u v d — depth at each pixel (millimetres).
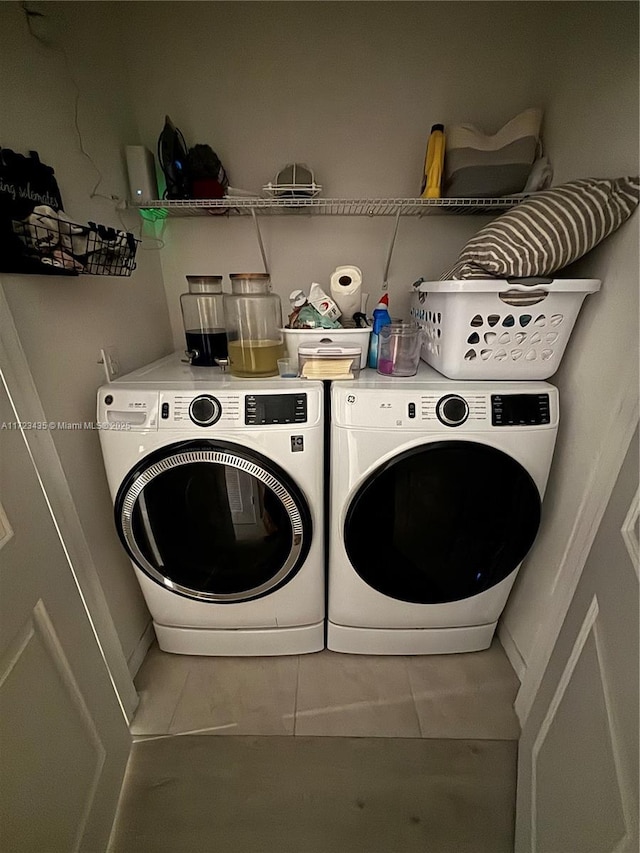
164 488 1178
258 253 1643
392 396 1125
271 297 1353
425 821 1066
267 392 1127
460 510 1231
